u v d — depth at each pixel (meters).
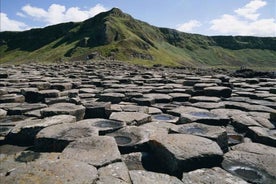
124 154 6.07
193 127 7.10
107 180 4.52
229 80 21.19
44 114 8.45
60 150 6.11
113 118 8.10
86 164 4.80
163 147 5.64
